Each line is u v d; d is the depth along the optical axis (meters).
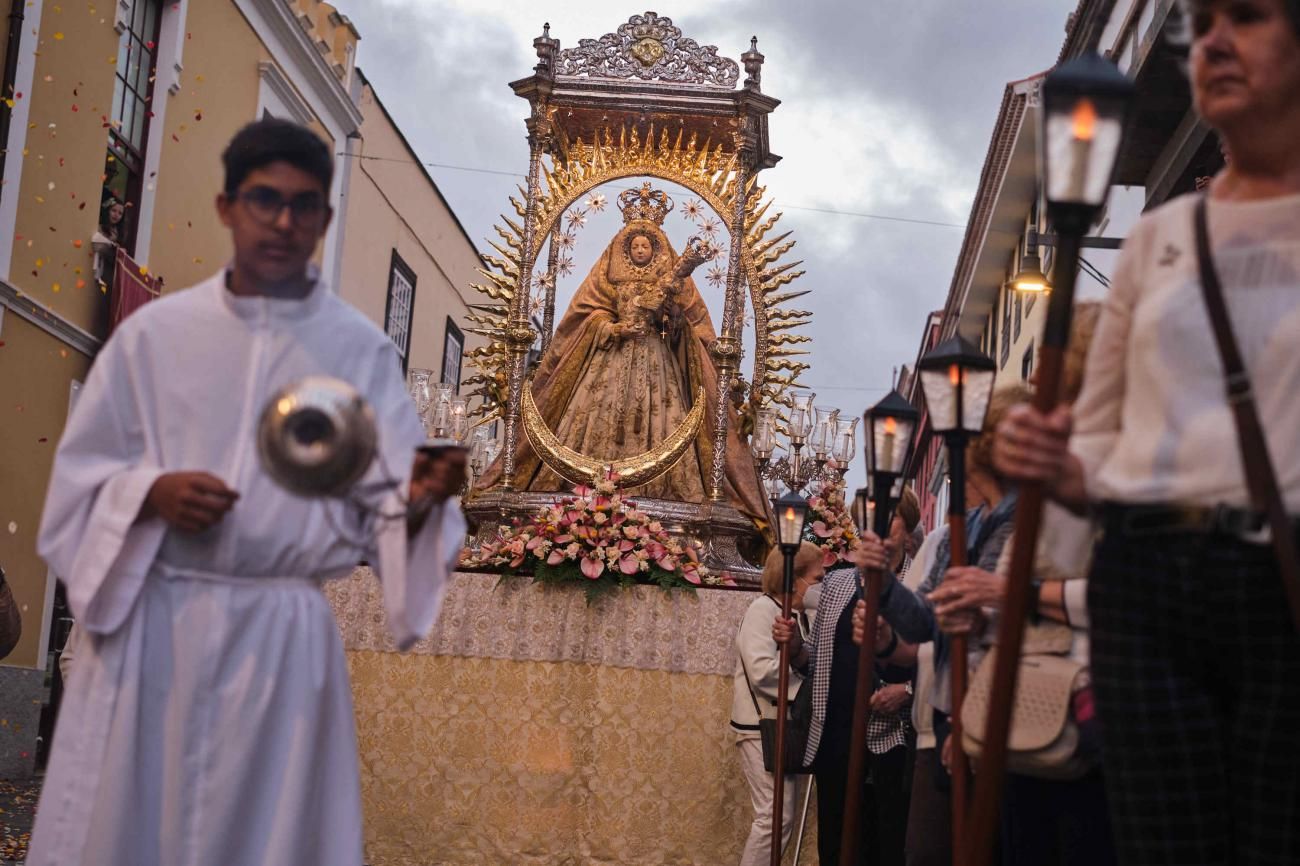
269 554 3.04
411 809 7.98
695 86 9.96
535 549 8.01
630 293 9.88
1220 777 2.40
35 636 13.12
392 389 3.27
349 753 3.16
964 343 3.87
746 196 9.99
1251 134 2.36
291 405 2.76
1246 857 2.34
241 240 3.10
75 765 2.94
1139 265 2.51
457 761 7.99
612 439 9.66
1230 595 2.29
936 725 4.57
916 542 6.91
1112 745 2.44
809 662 6.90
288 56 18.70
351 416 2.78
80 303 13.91
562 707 7.98
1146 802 2.40
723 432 9.53
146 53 15.26
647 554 8.02
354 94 21.06
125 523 2.91
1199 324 2.33
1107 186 2.24
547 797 7.92
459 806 7.96
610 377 9.80
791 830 7.27
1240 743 2.34
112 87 14.27
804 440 9.48
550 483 9.81
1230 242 2.34
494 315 10.16
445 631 8.09
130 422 3.08
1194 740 2.39
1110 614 2.44
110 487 2.96
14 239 12.47
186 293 3.13
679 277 9.84
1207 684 2.42
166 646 3.00
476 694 8.04
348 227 21.05
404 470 3.18
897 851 6.19
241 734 2.99
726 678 7.96
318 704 3.08
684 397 9.90
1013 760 3.59
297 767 3.02
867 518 4.99
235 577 3.04
